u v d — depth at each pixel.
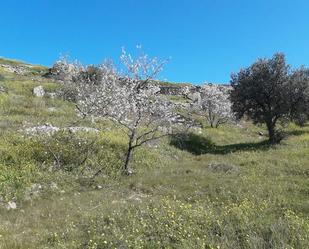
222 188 15.98
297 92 31.05
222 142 33.00
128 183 17.55
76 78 37.22
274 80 31.02
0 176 16.03
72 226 11.43
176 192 15.98
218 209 13.36
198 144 30.34
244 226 11.02
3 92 34.41
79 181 17.58
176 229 10.87
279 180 17.38
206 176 18.45
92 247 9.59
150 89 23.02
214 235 10.63
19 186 15.80
